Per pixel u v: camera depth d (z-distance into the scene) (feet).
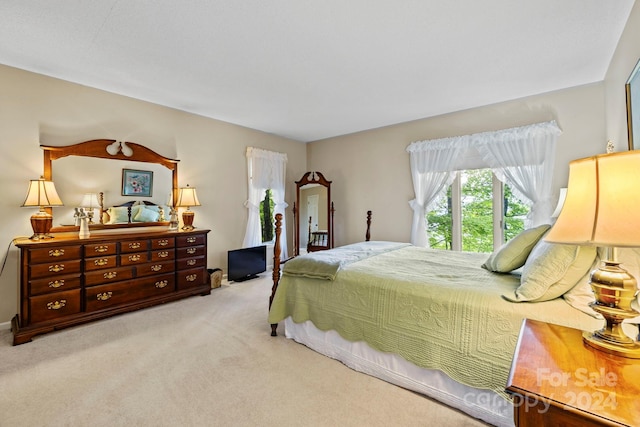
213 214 14.06
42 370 6.50
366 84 10.12
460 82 9.98
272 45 7.71
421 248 10.59
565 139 10.55
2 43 7.63
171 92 10.89
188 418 5.08
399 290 6.02
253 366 6.72
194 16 6.53
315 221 17.16
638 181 2.77
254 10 6.32
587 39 7.46
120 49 7.91
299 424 4.96
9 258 8.96
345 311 6.74
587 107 10.18
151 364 6.77
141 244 10.11
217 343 7.82
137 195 11.52
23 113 9.14
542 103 11.00
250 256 14.53
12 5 6.16
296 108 12.56
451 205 13.30
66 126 9.93
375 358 6.31
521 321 4.63
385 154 15.29
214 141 14.06
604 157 2.96
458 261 8.14
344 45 7.70
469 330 5.08
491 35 7.26
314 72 9.24
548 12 6.41
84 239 8.84
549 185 10.68
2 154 8.83
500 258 6.55
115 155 10.94
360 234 16.30
